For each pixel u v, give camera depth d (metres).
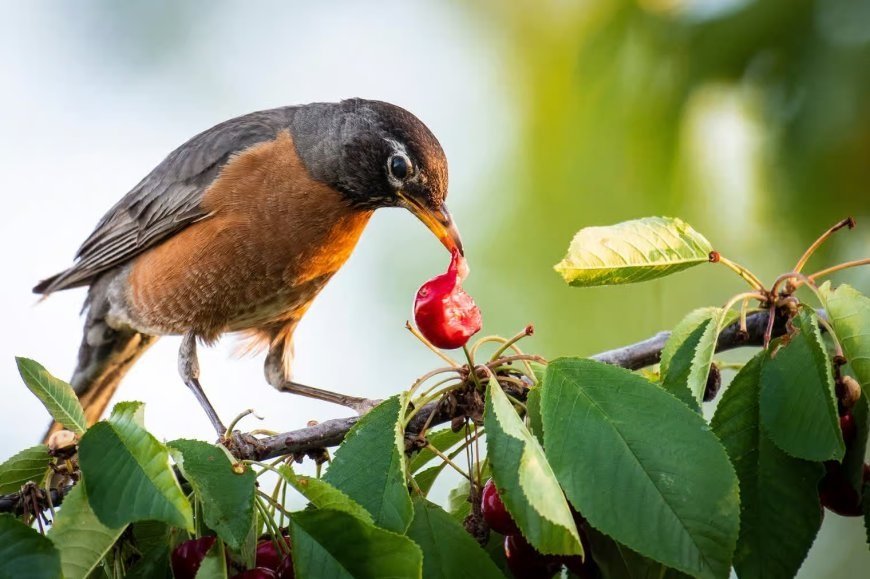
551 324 10.72
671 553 4.48
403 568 4.50
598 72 9.69
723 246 9.79
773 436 5.07
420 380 5.47
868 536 5.48
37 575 4.47
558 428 4.77
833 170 8.66
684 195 9.64
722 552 4.46
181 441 4.82
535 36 11.26
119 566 5.31
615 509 4.57
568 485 4.64
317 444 6.39
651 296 10.54
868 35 8.55
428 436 5.71
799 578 10.82
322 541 4.57
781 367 5.18
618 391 4.81
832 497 5.53
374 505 4.81
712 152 9.45
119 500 4.40
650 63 9.31
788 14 8.74
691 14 9.28
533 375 5.34
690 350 5.49
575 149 10.08
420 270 12.49
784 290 5.88
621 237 5.80
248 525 4.58
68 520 4.94
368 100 9.96
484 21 12.27
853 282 9.00
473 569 4.93
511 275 10.84
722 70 8.98
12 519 4.53
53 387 5.54
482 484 5.75
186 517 4.30
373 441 4.99
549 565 5.41
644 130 9.44
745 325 5.75
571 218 10.40
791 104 8.77
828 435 4.95
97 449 4.53
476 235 11.04
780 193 8.94
